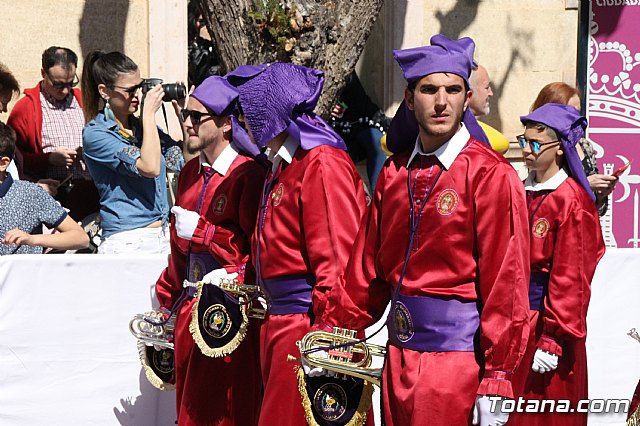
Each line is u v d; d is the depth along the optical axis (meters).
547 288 8.68
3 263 9.28
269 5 10.69
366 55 15.28
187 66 14.04
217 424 8.70
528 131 8.84
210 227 8.64
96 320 9.53
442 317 6.86
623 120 17.22
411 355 6.98
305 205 7.79
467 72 6.84
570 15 15.96
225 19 10.77
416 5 14.94
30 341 9.42
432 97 6.75
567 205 8.62
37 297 9.40
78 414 9.56
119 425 9.66
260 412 8.19
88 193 11.88
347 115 13.47
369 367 7.59
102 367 9.59
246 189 8.59
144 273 9.56
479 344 6.84
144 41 13.94
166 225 10.80
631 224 17.16
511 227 6.71
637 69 17.14
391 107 14.91
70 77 12.12
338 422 7.65
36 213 9.81
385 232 7.14
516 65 15.79
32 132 12.06
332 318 7.50
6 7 13.59
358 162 13.61
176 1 13.91
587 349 10.14
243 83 8.76
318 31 10.80
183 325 8.90
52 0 13.70
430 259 6.89
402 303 7.02
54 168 11.86
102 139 10.44
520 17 15.75
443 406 6.79
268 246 8.04
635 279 10.14
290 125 7.81
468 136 6.94
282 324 8.00
